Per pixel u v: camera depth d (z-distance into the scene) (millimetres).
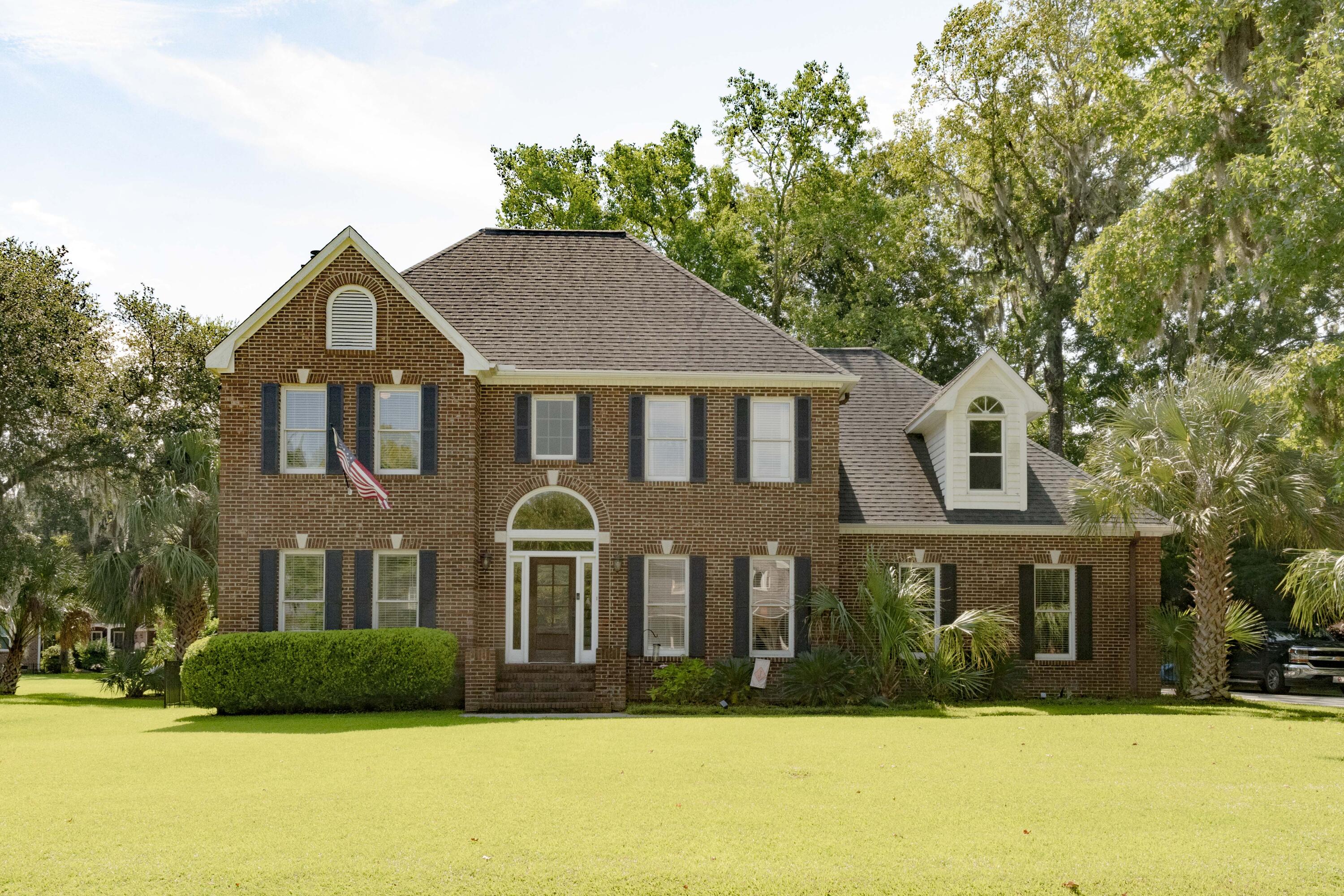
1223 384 24172
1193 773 13328
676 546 25344
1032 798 11594
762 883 8484
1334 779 12961
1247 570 38438
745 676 24156
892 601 23641
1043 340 42438
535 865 8914
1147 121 27500
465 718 21266
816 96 43156
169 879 8508
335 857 9109
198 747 16156
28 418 37094
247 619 24094
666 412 25828
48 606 36812
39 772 13594
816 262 48562
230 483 24312
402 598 24609
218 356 24453
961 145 42219
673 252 45719
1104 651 26344
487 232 29422
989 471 26828
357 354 24609
